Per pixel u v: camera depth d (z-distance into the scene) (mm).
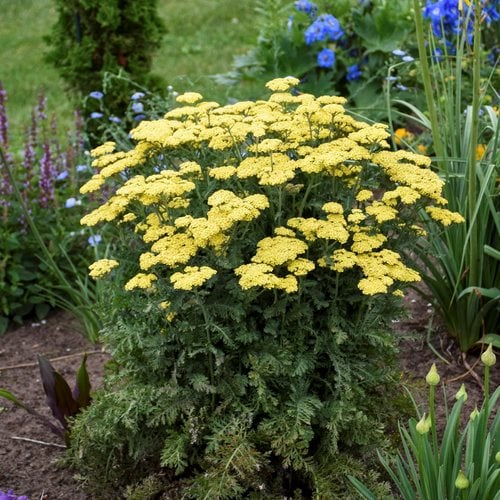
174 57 9039
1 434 3324
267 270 2389
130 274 2891
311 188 2725
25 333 4242
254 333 2584
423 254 3398
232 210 2420
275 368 2539
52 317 4387
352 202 2682
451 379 3471
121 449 2861
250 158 2623
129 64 5703
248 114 2896
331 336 2621
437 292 3537
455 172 3477
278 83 2854
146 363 2715
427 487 2215
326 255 2510
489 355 2141
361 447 2725
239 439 2535
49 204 4574
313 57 5996
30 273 4305
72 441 2809
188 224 2533
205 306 2545
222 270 2607
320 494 2506
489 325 3561
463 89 5121
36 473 3072
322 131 2766
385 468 2615
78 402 3023
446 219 2666
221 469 2514
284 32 6117
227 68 8547
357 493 2586
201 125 2766
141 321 2682
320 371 2785
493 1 4570
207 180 2746
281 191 2580
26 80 8500
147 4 5660
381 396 2857
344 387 2633
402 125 5570
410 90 5414
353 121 2766
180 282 2320
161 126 2756
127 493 2734
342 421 2555
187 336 2541
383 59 5797
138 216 2803
